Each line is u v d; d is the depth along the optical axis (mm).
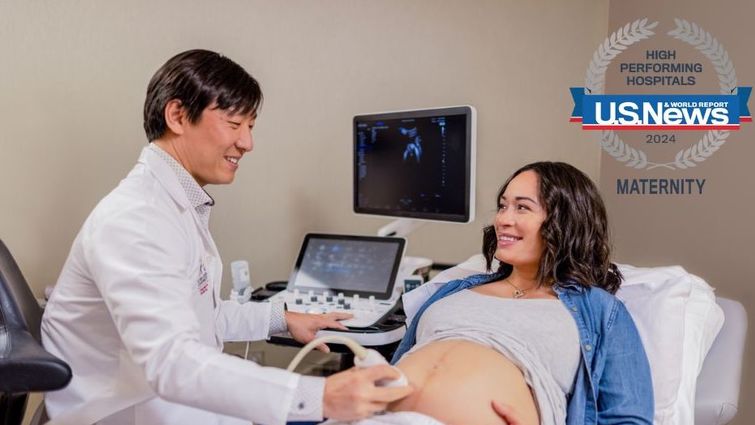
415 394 1095
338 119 2258
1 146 1730
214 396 881
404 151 1822
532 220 1313
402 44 2297
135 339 905
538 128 2479
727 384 1380
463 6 2346
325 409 885
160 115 1112
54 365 888
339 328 1458
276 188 2188
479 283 1472
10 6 1711
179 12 1956
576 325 1255
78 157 1837
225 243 2125
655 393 1292
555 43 2455
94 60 1835
